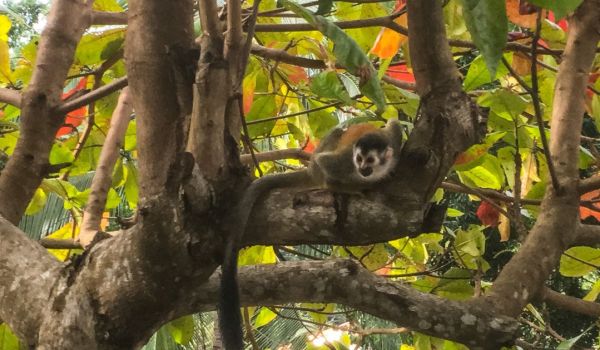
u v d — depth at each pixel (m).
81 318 2.23
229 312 2.28
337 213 2.21
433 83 2.36
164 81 2.45
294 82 4.41
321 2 2.97
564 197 3.22
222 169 2.17
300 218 2.23
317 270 2.55
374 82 2.56
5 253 2.53
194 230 2.12
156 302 2.22
